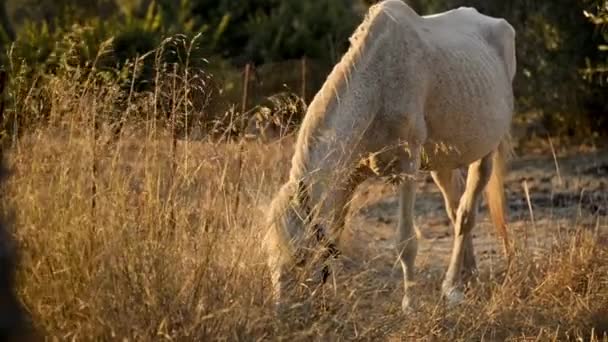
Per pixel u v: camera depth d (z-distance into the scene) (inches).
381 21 430.9
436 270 520.1
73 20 858.1
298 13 1112.2
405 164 438.0
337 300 342.0
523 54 936.3
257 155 388.5
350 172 391.9
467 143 475.8
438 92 452.1
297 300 330.0
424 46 446.3
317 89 948.0
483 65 490.9
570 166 837.8
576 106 929.5
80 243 311.9
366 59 420.5
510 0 936.3
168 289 302.8
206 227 329.1
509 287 424.5
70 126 345.4
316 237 341.7
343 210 387.2
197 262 313.3
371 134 428.1
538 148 925.8
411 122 434.0
